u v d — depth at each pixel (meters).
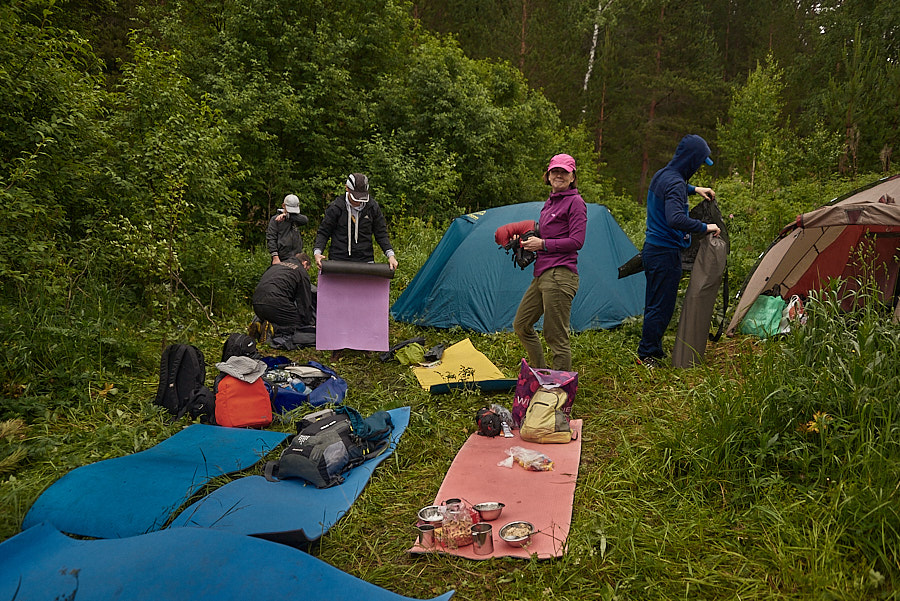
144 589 2.10
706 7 32.97
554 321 4.31
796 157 16.80
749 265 7.86
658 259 4.88
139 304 6.18
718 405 3.41
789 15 31.02
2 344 4.26
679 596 2.30
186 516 2.75
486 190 16.05
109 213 6.36
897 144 18.09
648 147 28.53
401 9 15.43
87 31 13.04
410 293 7.09
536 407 3.81
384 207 13.28
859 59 19.70
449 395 4.67
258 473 3.35
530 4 25.73
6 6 5.83
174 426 3.93
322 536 2.72
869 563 2.35
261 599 2.10
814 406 3.18
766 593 2.28
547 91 24.94
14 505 2.77
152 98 7.32
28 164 5.24
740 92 23.20
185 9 14.84
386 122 15.19
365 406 4.46
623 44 28.69
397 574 2.51
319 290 5.52
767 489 2.89
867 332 3.36
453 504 2.83
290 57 13.16
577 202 4.23
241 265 7.91
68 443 3.61
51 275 5.13
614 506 2.96
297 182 12.83
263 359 4.82
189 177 6.98
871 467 2.71
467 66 16.78
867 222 4.58
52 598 2.07
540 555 2.56
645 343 5.11
